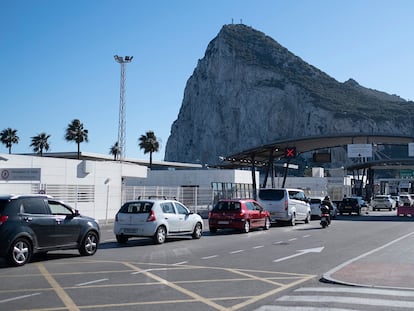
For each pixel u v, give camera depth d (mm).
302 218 31578
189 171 59156
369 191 78062
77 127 80875
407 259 14352
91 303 8625
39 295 9273
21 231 12977
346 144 54531
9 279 10984
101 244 18875
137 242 19641
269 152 52219
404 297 9164
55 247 14047
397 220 36438
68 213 14781
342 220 36531
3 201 13102
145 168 39750
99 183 34125
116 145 96188
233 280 10945
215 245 18422
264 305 8547
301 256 15172
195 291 9719
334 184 70125
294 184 71938
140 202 19141
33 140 83062
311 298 9094
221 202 24719
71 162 31875
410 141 52438
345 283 10430
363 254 15617
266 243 19188
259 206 26062
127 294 9391
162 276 11430
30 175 26203
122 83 57375
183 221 20172
